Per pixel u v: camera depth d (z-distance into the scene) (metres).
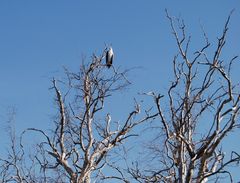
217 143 13.24
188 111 13.49
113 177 17.52
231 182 12.88
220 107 13.32
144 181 15.05
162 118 13.77
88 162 18.17
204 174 13.19
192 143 13.87
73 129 19.08
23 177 18.67
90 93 18.88
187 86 14.06
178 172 13.77
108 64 18.67
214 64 13.77
